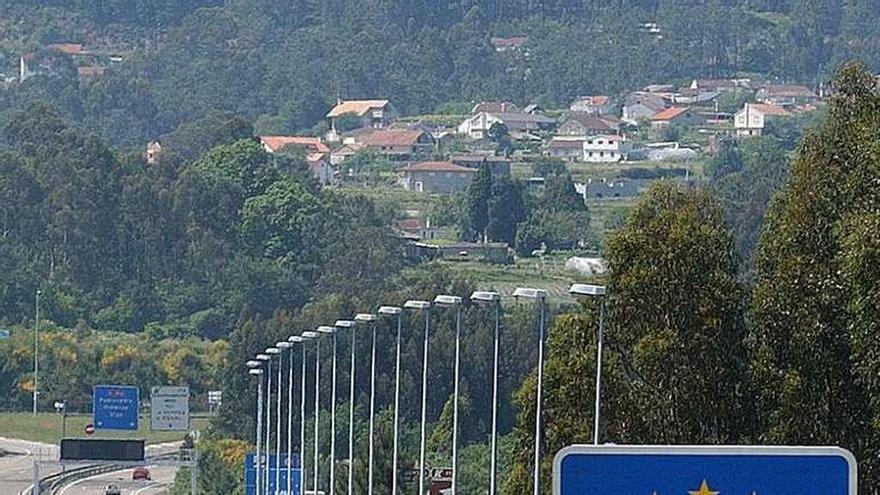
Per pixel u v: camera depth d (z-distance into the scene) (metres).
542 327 98.19
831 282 93.56
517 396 110.88
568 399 103.62
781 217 97.81
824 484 29.25
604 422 102.06
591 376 102.19
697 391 98.50
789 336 94.56
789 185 97.38
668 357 98.50
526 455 110.50
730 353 98.62
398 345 138.50
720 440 98.56
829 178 95.50
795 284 94.38
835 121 98.19
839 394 93.56
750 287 100.75
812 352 93.88
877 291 86.62
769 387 95.25
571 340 105.88
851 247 87.06
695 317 98.69
